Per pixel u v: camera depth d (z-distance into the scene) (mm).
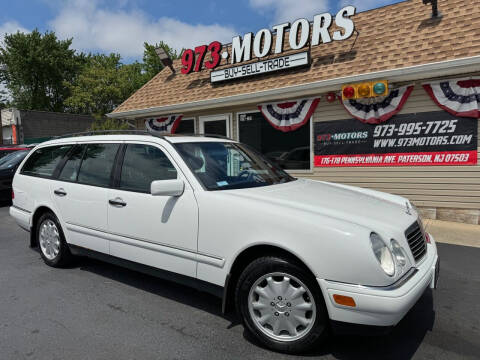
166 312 3377
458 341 2836
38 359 2645
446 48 6410
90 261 4898
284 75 8336
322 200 3098
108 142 4012
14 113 25016
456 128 6379
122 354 2697
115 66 44031
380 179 7207
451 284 3902
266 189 3330
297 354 2678
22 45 40562
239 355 2682
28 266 4699
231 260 2857
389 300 2271
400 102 6793
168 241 3254
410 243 2750
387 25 7910
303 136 8156
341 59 7711
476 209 6340
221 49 9641
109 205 3715
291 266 2605
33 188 4715
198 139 3818
